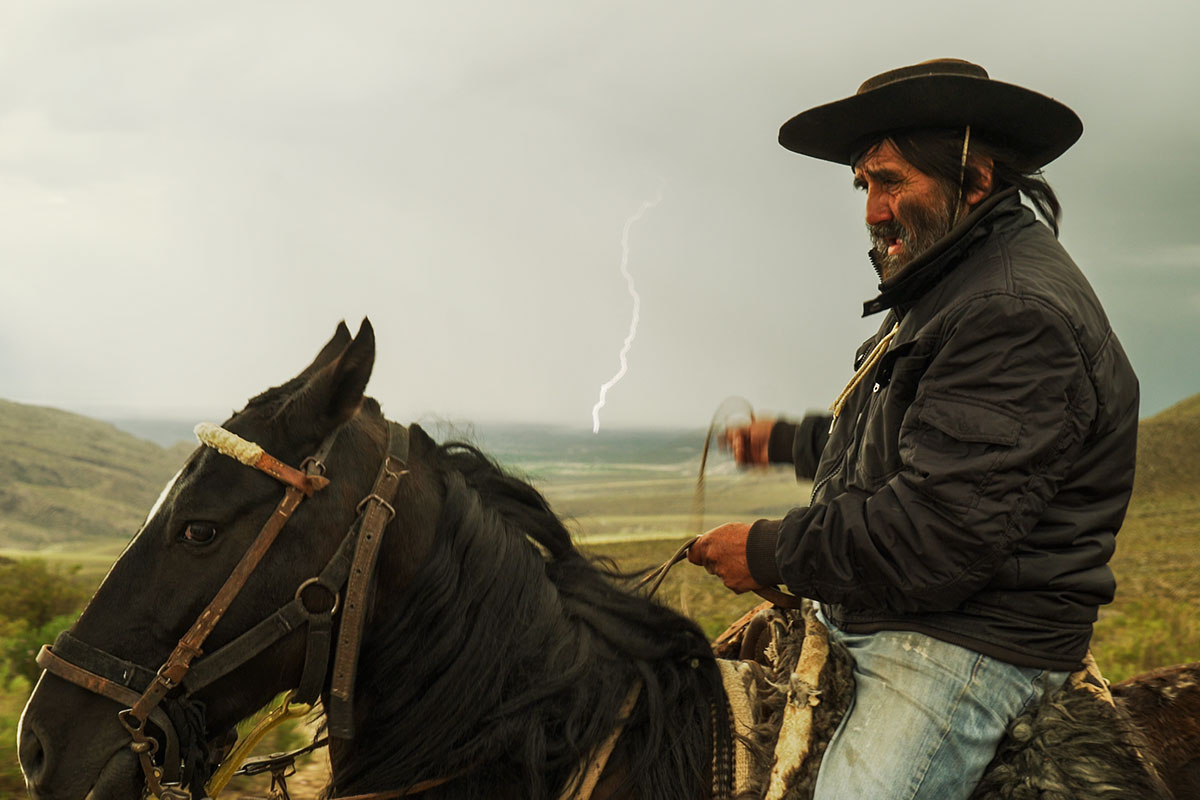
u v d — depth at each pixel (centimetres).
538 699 226
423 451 246
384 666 228
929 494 206
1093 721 217
